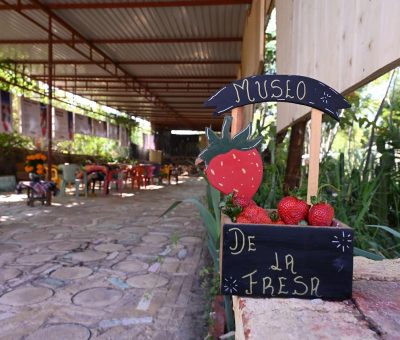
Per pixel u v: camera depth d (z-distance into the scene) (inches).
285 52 127.2
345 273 39.2
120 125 698.2
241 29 293.7
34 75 491.5
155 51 362.9
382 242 101.6
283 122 134.1
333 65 72.8
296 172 137.6
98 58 406.6
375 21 52.6
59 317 98.3
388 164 111.9
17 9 258.2
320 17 83.0
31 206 296.0
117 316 99.7
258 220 42.1
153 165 583.5
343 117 139.6
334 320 34.5
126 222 233.8
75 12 269.1
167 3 243.0
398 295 41.0
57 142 619.2
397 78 143.8
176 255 157.3
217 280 86.0
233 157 50.5
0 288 117.0
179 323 96.3
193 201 83.7
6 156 444.1
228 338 66.1
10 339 86.6
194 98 623.2
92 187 417.7
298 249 39.1
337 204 105.8
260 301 38.5
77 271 134.3
